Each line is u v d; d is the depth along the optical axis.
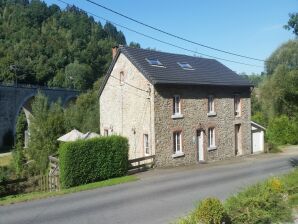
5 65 87.12
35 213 14.15
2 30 107.50
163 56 28.38
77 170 19.75
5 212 14.48
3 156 43.59
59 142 28.17
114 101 27.88
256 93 55.97
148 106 24.52
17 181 19.25
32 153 27.75
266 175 20.80
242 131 31.50
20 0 138.88
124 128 26.86
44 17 130.38
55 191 18.28
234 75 31.75
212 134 28.56
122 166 21.92
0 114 52.62
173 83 24.72
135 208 14.27
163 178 20.70
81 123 36.81
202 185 18.28
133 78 25.73
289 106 41.94
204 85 27.16
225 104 29.67
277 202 11.32
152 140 24.27
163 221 12.38
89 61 109.12
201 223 9.37
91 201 15.78
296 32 18.19
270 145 34.34
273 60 48.47
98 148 20.80
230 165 25.66
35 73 94.38
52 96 60.28
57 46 107.38
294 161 27.05
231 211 10.30
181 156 25.70
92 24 139.75
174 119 25.31
